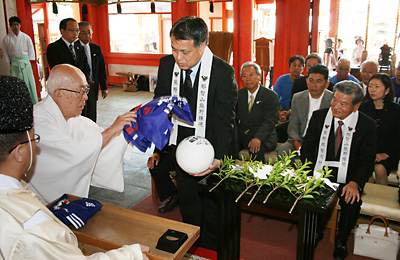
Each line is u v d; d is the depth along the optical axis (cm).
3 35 765
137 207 343
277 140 379
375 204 265
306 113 352
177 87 246
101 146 207
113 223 167
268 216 326
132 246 131
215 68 237
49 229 111
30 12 799
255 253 268
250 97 372
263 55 660
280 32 661
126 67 1041
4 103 108
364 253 260
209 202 252
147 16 1005
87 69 513
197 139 186
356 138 266
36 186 212
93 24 1011
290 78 472
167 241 145
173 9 812
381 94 324
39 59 976
